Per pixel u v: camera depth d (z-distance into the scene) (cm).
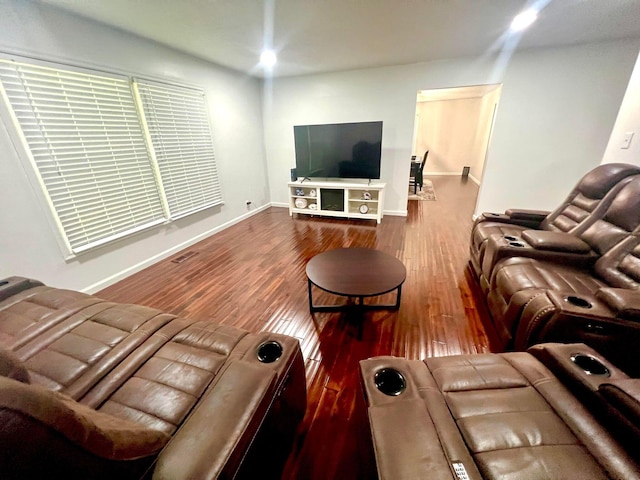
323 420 128
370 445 77
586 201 210
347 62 350
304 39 268
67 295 152
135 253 276
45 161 201
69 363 106
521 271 169
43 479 43
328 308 210
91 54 222
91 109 225
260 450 85
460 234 360
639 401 70
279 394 97
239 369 96
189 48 292
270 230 394
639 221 161
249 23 230
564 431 77
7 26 177
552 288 152
